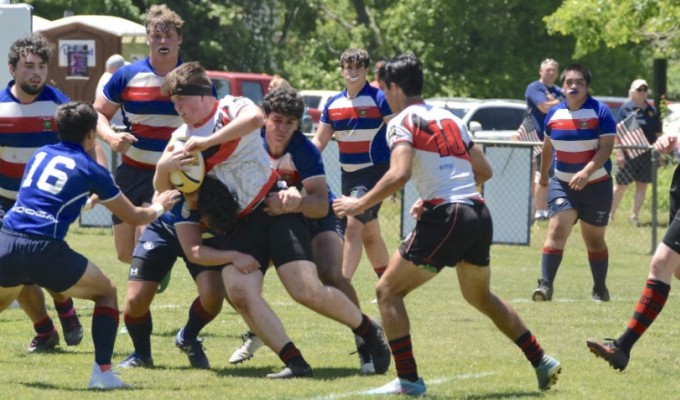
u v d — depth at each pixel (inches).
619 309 1398.9
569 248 2239.2
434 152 848.9
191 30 4333.2
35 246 864.3
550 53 4901.6
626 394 880.3
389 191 834.8
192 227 917.2
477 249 855.1
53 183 874.1
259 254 910.4
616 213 2645.2
